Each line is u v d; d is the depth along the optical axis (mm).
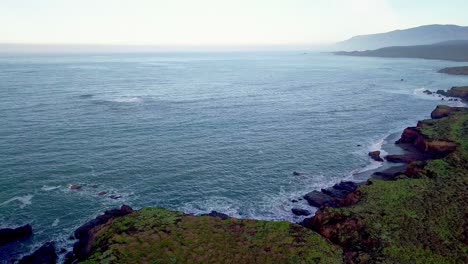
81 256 39188
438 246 37562
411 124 100312
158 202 53750
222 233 40281
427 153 71938
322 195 54875
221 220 43156
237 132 89500
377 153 72875
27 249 42500
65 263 39531
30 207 51188
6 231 43906
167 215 43938
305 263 35625
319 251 37594
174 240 38531
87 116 100312
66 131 85125
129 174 62562
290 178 62625
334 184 60438
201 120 100312
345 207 46312
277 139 84500
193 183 59906
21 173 61250
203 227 41375
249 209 52000
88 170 63531
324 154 74750
